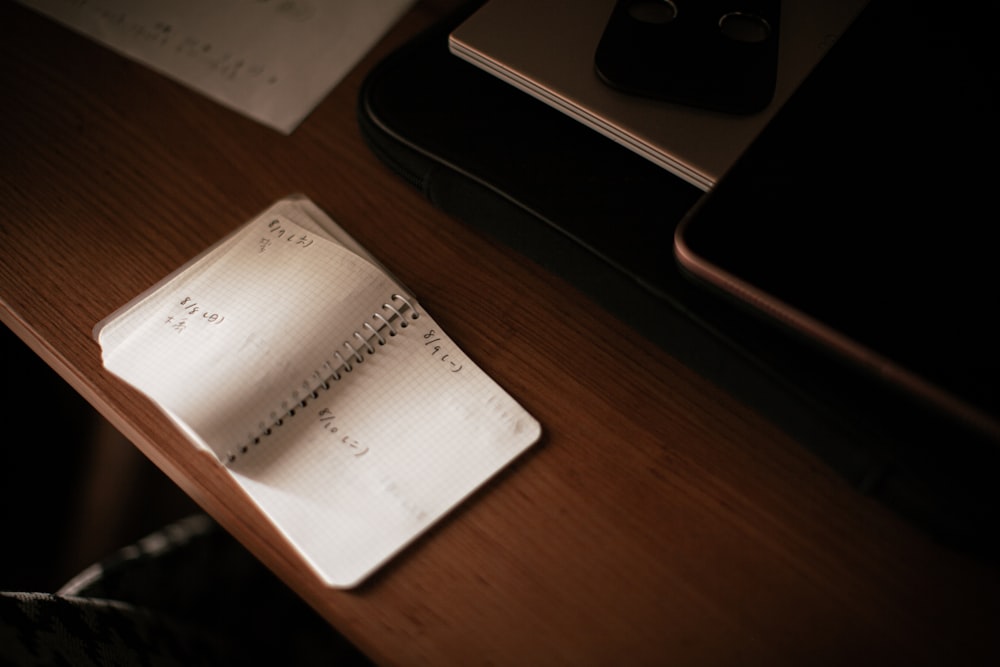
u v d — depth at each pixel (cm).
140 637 64
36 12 72
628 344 62
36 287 63
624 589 57
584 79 63
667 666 56
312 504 58
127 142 67
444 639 56
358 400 60
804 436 58
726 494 59
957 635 56
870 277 56
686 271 58
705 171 60
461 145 63
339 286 61
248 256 63
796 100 60
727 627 56
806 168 59
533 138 64
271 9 72
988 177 58
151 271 64
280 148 67
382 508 58
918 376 54
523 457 59
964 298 56
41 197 66
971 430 54
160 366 60
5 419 89
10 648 56
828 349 56
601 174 62
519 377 61
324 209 65
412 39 67
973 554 57
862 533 58
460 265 64
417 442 59
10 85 69
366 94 65
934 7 63
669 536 58
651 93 62
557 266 62
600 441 59
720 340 58
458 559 57
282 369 59
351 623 56
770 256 57
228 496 58
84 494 91
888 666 56
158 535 76
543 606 57
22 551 87
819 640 56
